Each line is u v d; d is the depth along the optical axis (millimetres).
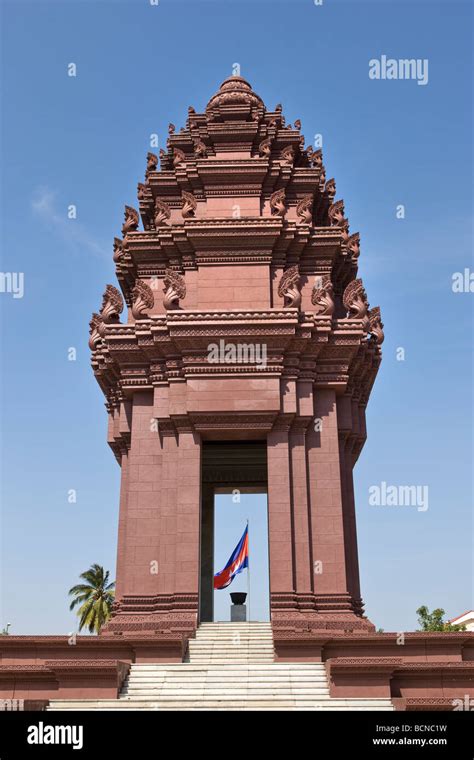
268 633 28125
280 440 31297
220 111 39344
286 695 23250
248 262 34594
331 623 28969
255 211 36219
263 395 31312
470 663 23734
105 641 25562
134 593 30094
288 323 31578
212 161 36469
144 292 33812
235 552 38594
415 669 23641
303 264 35781
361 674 23250
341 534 30766
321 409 32656
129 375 33125
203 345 31781
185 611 28656
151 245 35875
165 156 40750
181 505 30344
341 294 38250
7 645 25469
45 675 23703
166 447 31734
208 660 25641
